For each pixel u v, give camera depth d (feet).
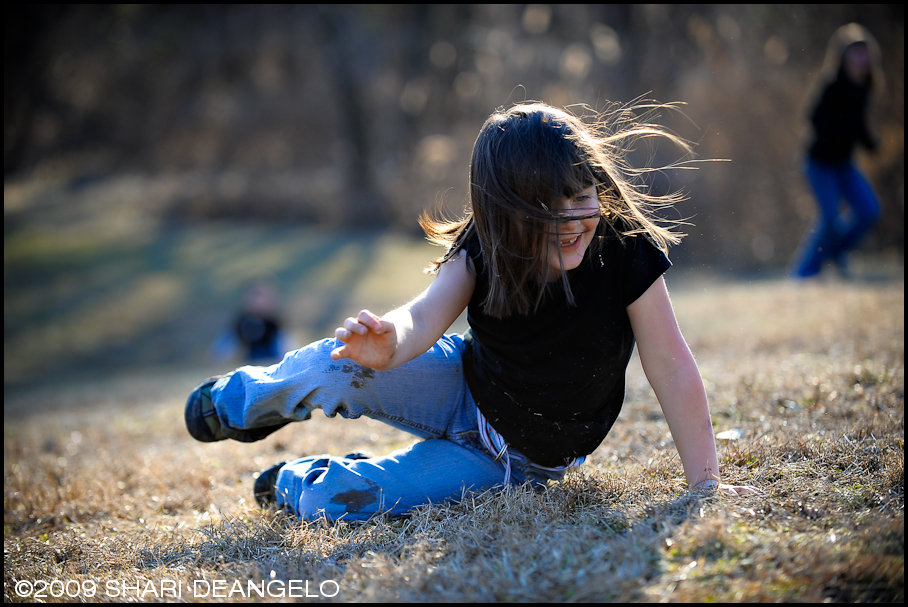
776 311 24.90
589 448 9.24
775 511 7.75
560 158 7.89
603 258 8.57
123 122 109.19
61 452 17.72
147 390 32.32
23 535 11.00
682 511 7.97
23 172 113.91
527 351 8.63
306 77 94.68
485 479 9.41
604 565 6.95
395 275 68.95
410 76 92.12
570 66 69.26
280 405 9.42
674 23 66.54
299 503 9.71
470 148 80.38
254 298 35.83
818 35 57.26
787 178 55.16
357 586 7.30
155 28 94.68
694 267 54.39
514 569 7.11
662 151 54.90
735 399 13.12
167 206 91.20
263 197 89.25
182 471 13.34
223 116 99.96
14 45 104.12
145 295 67.36
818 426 11.07
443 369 9.47
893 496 8.11
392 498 9.32
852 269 37.65
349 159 89.92
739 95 56.13
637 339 8.83
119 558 9.44
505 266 8.27
